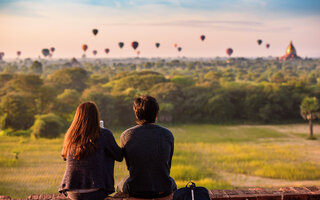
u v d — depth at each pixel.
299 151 39.75
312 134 54.19
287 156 35.59
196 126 65.81
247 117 72.69
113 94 66.31
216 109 69.69
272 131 59.03
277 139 51.47
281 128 62.47
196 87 77.44
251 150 40.00
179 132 58.09
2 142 45.97
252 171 27.72
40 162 28.58
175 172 22.39
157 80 81.69
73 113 64.62
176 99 72.31
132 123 63.41
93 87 76.69
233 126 66.19
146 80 79.06
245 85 77.69
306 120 69.94
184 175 21.92
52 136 51.75
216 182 21.59
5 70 165.75
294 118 70.62
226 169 28.72
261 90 72.50
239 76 147.25
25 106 61.88
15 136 53.34
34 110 64.06
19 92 65.12
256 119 70.75
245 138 52.28
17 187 16.70
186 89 75.19
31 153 36.03
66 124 56.88
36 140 49.75
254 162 31.48
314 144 46.12
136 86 76.81
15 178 20.14
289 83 76.44
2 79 69.75
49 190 13.61
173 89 72.56
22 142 46.66
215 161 32.47
